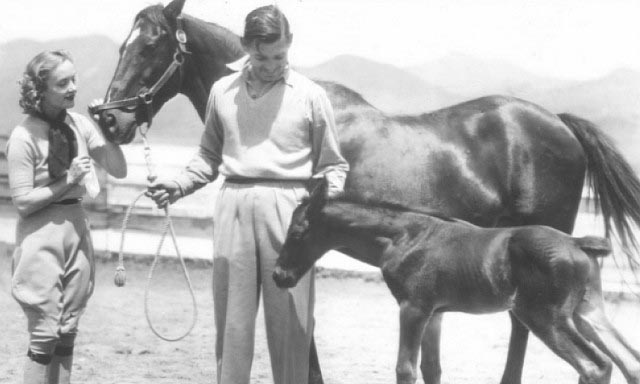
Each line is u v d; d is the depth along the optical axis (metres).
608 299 9.96
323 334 8.48
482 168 6.00
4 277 10.98
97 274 10.93
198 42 6.04
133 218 12.58
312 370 5.53
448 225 5.13
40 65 4.86
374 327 8.80
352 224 5.08
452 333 8.77
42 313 4.88
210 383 6.73
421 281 5.07
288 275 4.81
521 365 6.05
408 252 5.09
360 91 14.75
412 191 5.84
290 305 4.89
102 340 8.09
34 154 4.89
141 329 8.55
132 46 5.96
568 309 4.95
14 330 8.41
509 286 5.02
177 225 12.57
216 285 4.89
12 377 6.75
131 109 5.94
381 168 5.82
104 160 5.19
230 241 4.81
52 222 4.90
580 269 4.97
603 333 5.07
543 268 4.92
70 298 4.98
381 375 7.07
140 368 7.14
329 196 4.84
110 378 6.81
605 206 6.38
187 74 6.10
